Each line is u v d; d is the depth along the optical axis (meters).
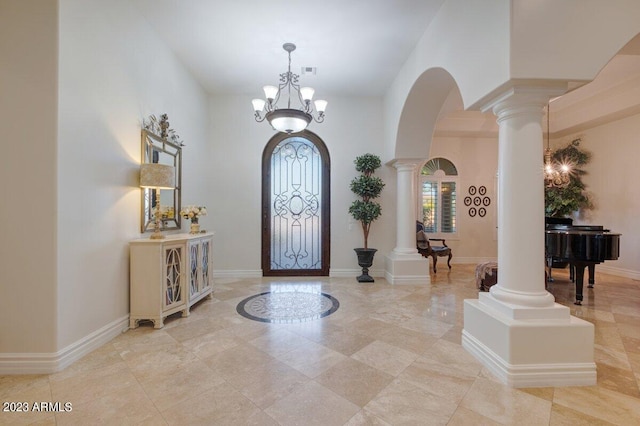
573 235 3.87
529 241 2.19
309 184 5.49
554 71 2.02
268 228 5.43
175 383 2.01
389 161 5.12
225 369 2.19
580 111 5.87
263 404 1.80
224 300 3.94
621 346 2.65
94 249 2.50
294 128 3.66
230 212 5.32
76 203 2.33
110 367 2.21
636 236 5.40
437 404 1.81
